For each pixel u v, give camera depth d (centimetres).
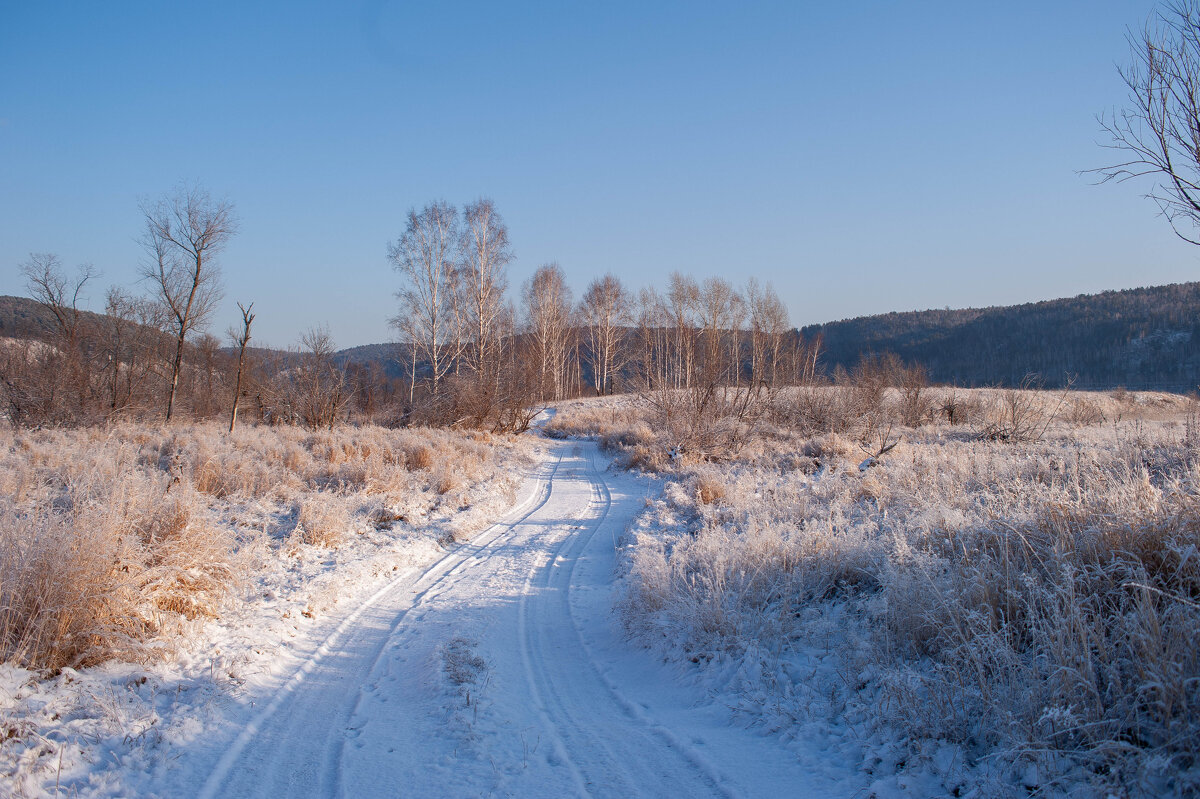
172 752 364
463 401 3105
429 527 1110
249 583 680
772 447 1983
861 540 653
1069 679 323
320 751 386
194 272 2652
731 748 378
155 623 511
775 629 518
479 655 539
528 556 987
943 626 420
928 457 1266
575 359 7556
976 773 317
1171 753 280
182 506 663
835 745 365
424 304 3472
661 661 542
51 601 443
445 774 356
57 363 2402
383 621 666
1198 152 518
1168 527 421
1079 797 281
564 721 435
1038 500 579
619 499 1611
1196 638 321
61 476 1052
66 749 342
